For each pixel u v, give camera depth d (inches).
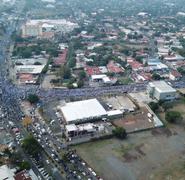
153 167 6781.5
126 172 6569.9
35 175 6038.4
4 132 7588.6
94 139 7623.0
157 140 7824.8
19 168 6156.5
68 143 7372.1
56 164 6555.1
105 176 6397.6
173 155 7239.2
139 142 7691.9
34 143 6761.8
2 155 6633.9
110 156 7071.9
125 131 7849.4
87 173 6392.7
